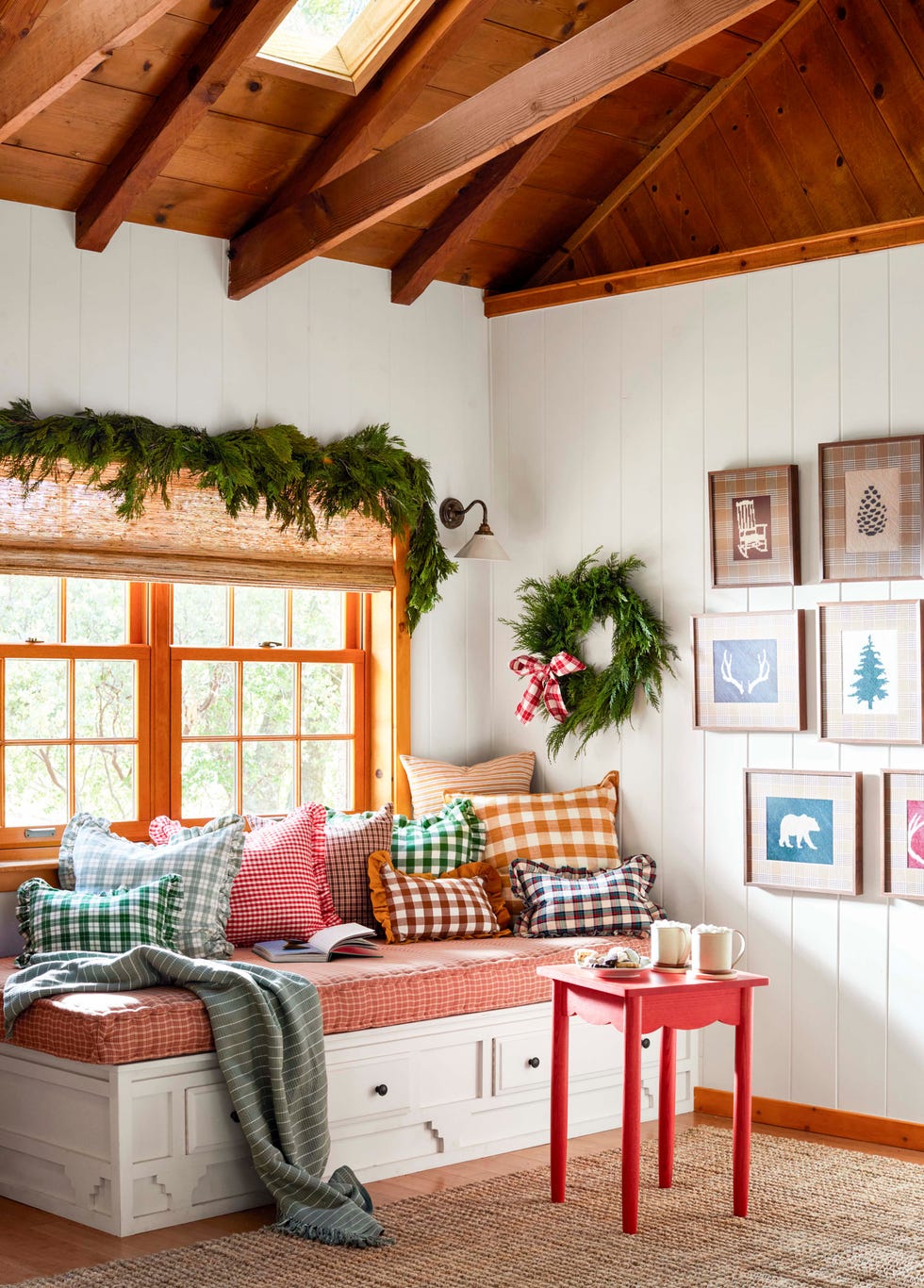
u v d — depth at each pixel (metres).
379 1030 4.00
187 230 4.80
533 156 4.84
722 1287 3.20
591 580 5.23
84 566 4.51
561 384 5.41
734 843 4.88
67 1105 3.66
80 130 4.27
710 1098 4.82
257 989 3.72
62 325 4.50
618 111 5.09
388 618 5.35
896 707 4.51
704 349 5.00
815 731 4.71
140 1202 3.55
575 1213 3.70
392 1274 3.26
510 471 5.56
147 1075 3.56
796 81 4.97
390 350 5.34
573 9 4.69
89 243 4.54
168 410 4.73
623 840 5.18
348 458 5.07
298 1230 3.50
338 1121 3.91
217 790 5.02
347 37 4.48
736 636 4.87
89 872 4.27
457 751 5.52
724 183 5.17
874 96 4.79
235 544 4.86
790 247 4.77
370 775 5.39
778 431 4.82
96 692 4.75
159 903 4.07
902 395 4.54
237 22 3.93
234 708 5.07
